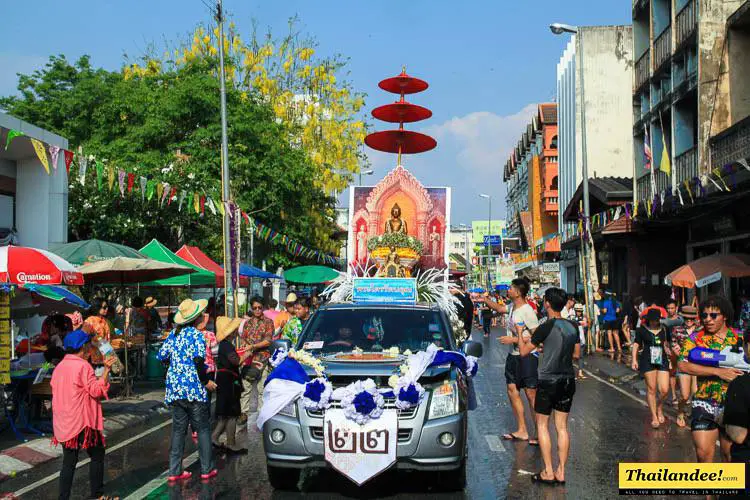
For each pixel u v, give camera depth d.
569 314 21.05
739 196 17.48
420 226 18.31
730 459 5.36
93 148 28.31
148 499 6.96
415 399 6.86
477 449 9.32
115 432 10.88
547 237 49.22
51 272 9.77
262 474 8.01
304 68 37.12
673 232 26.72
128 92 30.11
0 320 9.77
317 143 36.69
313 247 35.50
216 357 8.98
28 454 9.05
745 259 17.62
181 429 7.75
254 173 28.42
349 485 7.48
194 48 35.25
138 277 15.62
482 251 95.38
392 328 8.32
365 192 18.42
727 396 5.27
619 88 37.72
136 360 17.47
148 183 13.60
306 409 7.05
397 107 21.30
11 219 18.28
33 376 10.60
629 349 24.80
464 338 12.05
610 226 25.88
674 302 13.91
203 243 28.97
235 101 29.31
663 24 23.61
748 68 18.70
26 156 18.16
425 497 7.03
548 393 7.59
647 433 10.42
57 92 34.88
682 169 20.52
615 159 37.56
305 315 13.25
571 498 6.98
